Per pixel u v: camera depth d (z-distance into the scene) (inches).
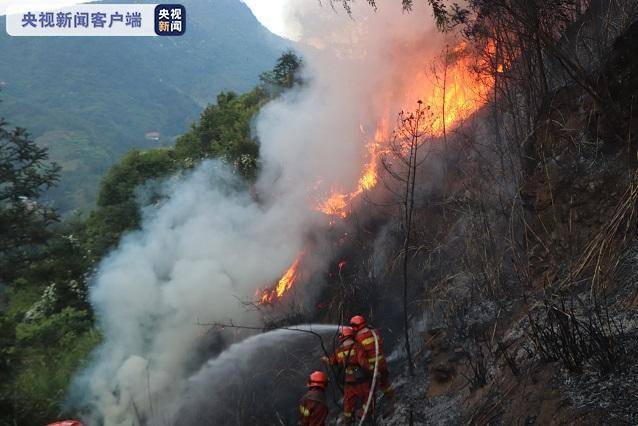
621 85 192.7
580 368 132.1
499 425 140.9
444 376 195.3
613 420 111.0
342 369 188.5
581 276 177.0
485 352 187.2
